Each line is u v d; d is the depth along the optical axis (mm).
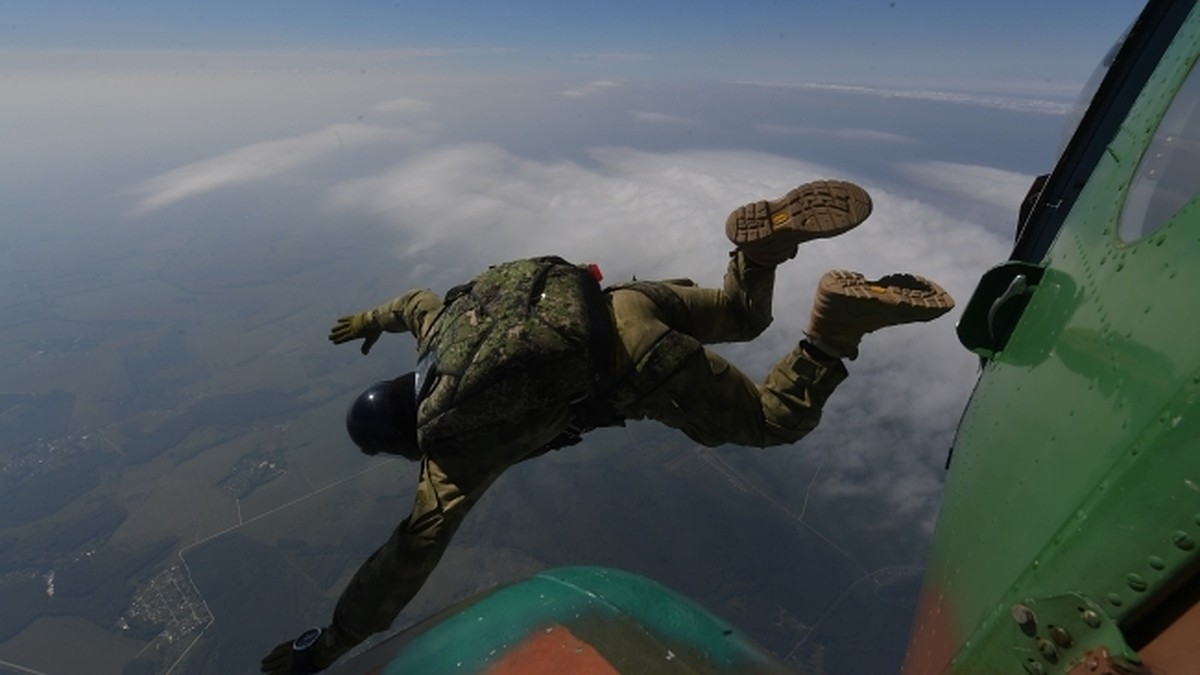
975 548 2385
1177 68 2688
